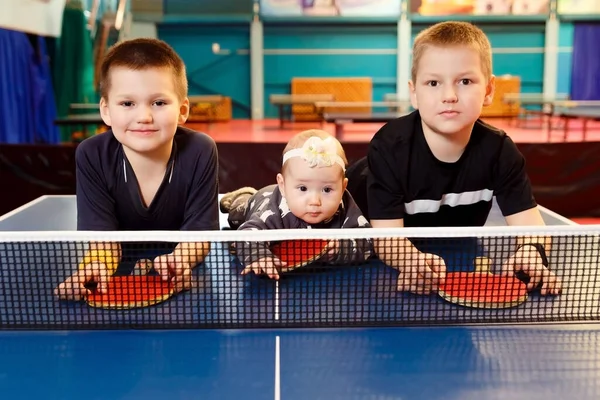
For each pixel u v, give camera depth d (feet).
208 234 4.75
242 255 5.63
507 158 6.57
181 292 5.23
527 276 5.51
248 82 46.75
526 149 18.53
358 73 46.65
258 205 6.82
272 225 6.20
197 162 6.42
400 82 46.37
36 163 18.44
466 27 5.90
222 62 46.39
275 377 3.72
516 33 46.24
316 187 5.96
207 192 6.46
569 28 46.01
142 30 45.29
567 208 18.86
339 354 4.05
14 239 4.75
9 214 9.16
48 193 18.56
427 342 4.22
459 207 6.85
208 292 5.23
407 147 6.41
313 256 5.66
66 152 18.40
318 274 5.63
